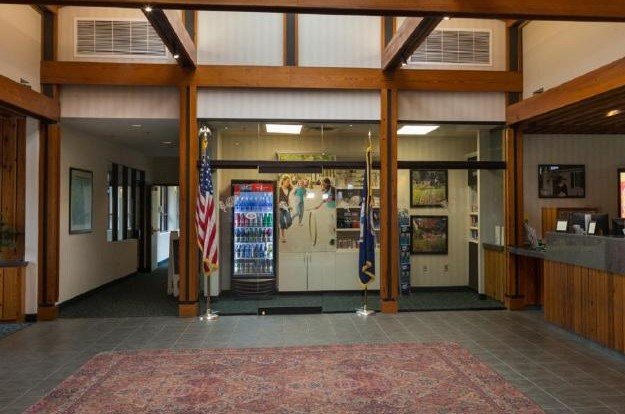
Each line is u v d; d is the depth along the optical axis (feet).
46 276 20.42
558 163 24.35
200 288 23.76
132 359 14.93
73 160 23.68
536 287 22.41
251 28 21.31
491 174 24.62
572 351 15.71
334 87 21.31
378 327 18.95
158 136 26.40
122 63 20.76
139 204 35.35
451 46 22.12
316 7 12.87
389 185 21.58
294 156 24.06
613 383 12.87
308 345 16.44
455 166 22.20
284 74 21.13
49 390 12.45
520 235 22.36
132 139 27.61
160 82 20.84
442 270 27.25
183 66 20.70
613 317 15.10
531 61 21.38
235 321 20.01
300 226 25.91
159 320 20.22
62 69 20.53
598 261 15.62
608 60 16.31
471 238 26.91
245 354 15.42
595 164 24.54
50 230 20.51
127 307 22.97
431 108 22.06
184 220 20.85
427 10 13.19
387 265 21.49
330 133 23.86
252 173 25.50
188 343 16.75
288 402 11.66
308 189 25.98
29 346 16.43
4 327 19.11
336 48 21.54
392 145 21.61
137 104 21.16
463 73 21.90
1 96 16.58
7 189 20.40
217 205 24.63
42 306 20.27
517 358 14.98
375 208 26.03
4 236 20.10
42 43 20.53
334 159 24.27
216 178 24.48
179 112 21.09
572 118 20.58
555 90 18.70
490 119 22.29
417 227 27.09
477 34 22.22
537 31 20.85
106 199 28.25
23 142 20.53
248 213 25.44
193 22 21.04
